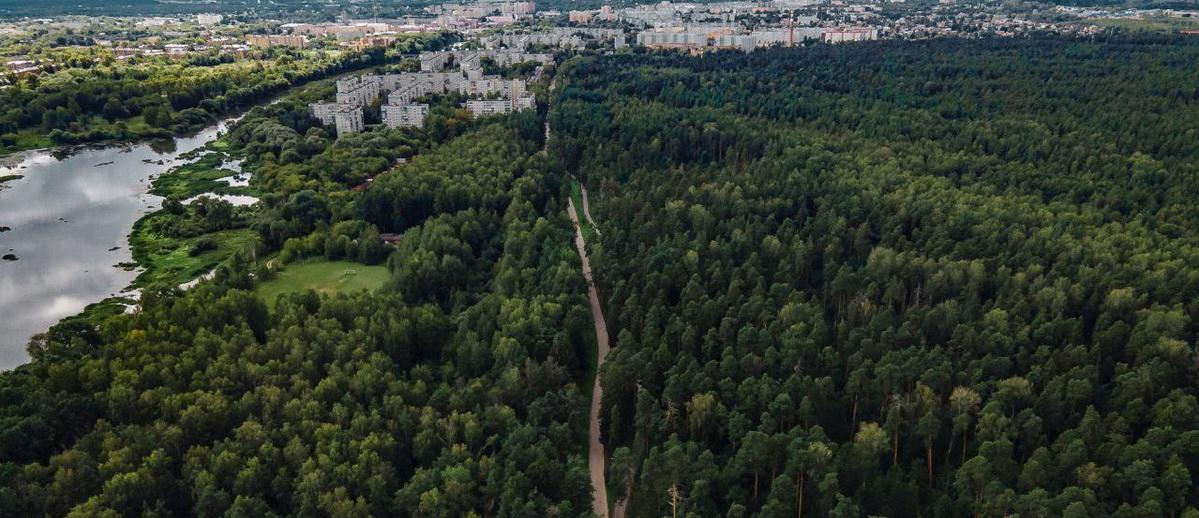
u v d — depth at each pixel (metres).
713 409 145.38
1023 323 170.62
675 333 172.88
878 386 149.50
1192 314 171.00
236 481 129.38
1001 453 128.38
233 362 163.50
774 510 121.38
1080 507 112.12
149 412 149.12
